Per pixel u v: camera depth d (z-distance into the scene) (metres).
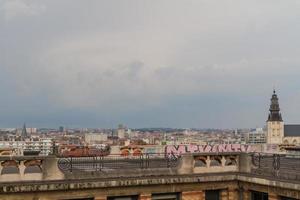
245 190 25.20
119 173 23.16
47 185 20.83
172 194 24.31
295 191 21.72
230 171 25.89
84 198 21.95
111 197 22.75
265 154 41.88
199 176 24.56
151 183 23.30
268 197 23.47
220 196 25.52
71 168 22.69
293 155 38.28
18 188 20.20
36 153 31.12
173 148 41.38
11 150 34.41
